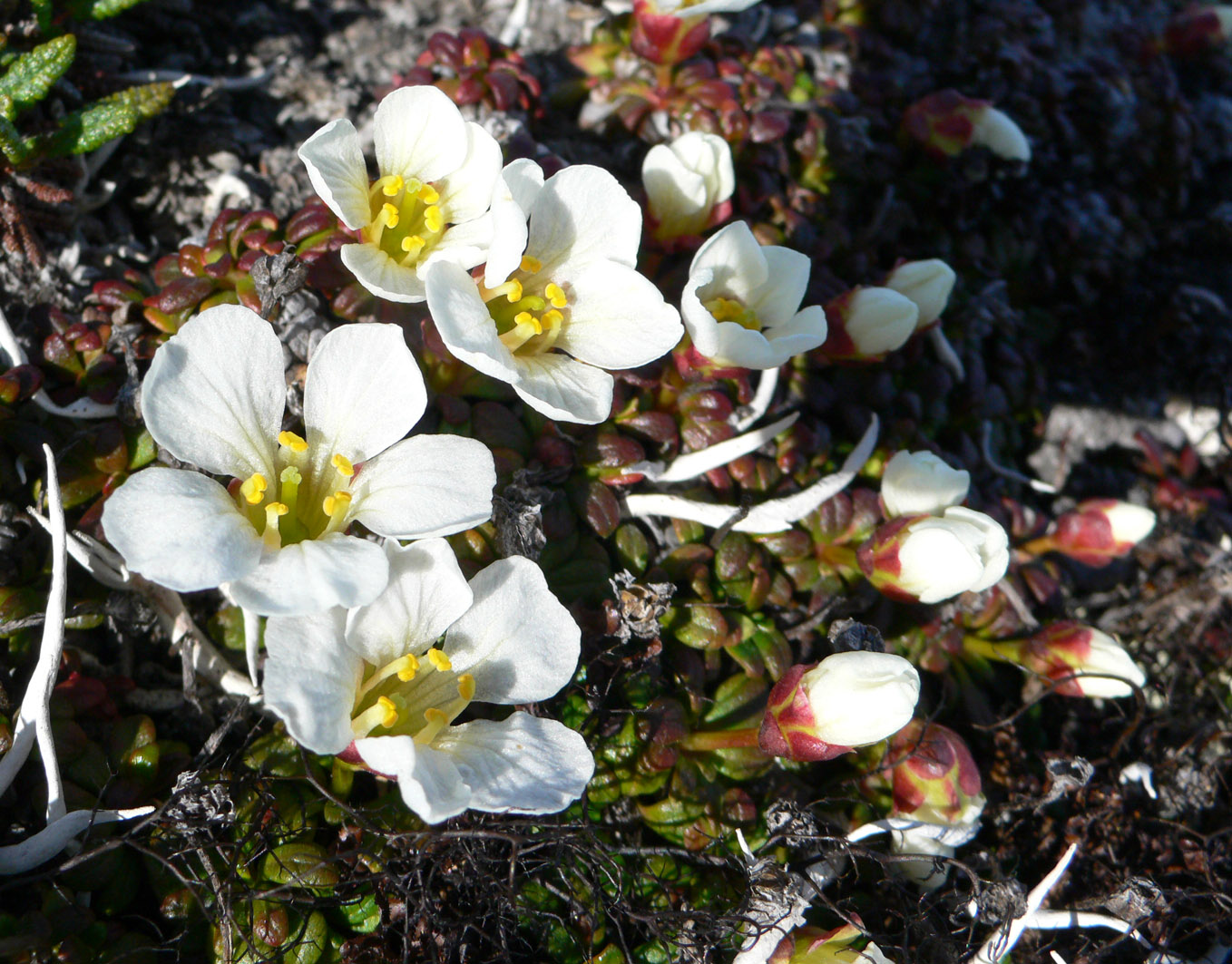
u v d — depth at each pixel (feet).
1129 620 0.28
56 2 0.24
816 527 0.24
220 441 0.18
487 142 0.20
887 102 0.32
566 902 0.20
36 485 0.21
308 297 0.22
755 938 0.19
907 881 0.22
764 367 0.22
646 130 0.28
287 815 0.19
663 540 0.24
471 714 0.20
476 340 0.18
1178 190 0.35
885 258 0.31
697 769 0.21
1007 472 0.28
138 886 0.19
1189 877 0.23
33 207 0.23
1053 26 0.37
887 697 0.19
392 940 0.19
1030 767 0.24
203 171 0.26
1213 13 0.36
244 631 0.21
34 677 0.18
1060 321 0.33
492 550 0.21
